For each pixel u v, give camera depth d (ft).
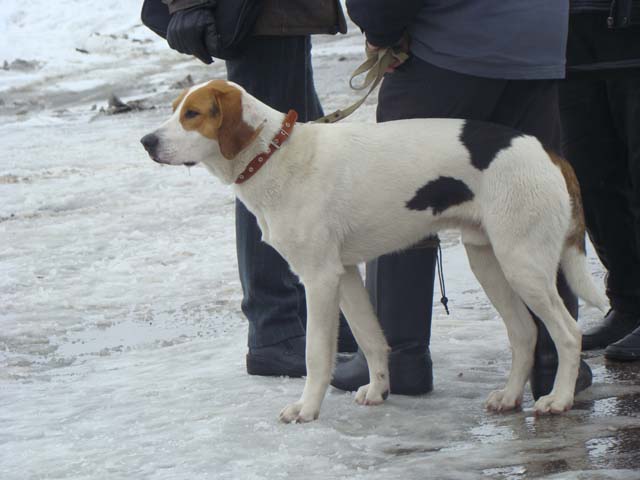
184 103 19.36
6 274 37.78
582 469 16.02
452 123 19.24
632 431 17.69
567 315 19.11
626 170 23.72
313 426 19.25
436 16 19.25
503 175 18.47
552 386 20.06
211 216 45.80
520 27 19.02
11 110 87.71
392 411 19.97
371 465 17.06
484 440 17.95
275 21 21.95
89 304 33.47
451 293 30.45
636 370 21.81
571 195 18.93
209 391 22.33
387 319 20.88
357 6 18.92
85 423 20.72
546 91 19.94
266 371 23.21
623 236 23.89
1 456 18.94
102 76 100.68
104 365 26.53
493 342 24.81
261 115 19.21
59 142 70.13
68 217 47.52
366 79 20.20
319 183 19.11
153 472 17.34
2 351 28.60
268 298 23.18
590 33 22.20
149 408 21.38
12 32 122.21
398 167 19.04
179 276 36.45
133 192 52.26
